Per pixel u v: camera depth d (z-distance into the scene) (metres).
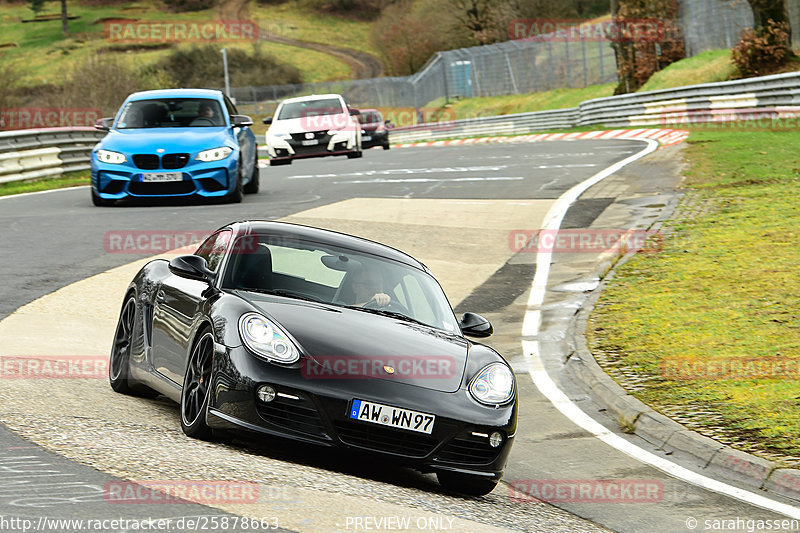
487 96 188.00
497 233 40.19
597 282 33.00
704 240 36.84
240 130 46.94
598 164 59.81
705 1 119.25
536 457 18.78
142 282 18.70
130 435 14.23
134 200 45.75
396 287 17.67
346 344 14.99
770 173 49.81
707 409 20.83
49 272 29.64
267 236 17.75
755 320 27.09
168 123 44.81
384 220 42.09
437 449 14.64
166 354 16.75
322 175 60.75
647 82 117.38
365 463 14.57
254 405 14.01
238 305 15.20
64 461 12.26
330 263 17.55
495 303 30.88
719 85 82.12
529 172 57.94
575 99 152.88
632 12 121.06
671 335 26.47
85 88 157.38
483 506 14.73
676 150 62.66
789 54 95.00
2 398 15.52
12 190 53.44
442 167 63.47
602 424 20.95
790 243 35.03
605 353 25.47
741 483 17.55
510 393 15.72
